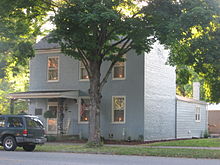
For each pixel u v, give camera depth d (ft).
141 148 69.51
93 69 75.10
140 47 71.31
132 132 93.81
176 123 108.68
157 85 99.96
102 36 71.92
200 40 65.05
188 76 89.86
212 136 130.72
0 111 135.95
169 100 105.91
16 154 59.47
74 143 88.79
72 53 71.61
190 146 77.36
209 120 160.86
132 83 94.84
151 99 96.63
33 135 67.62
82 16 61.46
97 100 75.10
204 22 61.98
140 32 66.69
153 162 48.37
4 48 82.33
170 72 107.34
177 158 54.85
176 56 74.28
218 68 67.51
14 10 72.33
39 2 71.97
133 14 72.54
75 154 60.75
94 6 62.03
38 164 44.93
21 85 134.10
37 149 70.64
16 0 68.80
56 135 97.30
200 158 55.31
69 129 101.19
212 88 80.48
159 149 66.90
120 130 95.20
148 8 68.13
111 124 96.37
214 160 51.78
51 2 72.23
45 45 106.83
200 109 125.80
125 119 94.89
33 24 80.07
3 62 108.99
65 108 102.37
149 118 95.30
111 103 96.78
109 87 97.45
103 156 57.31
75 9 64.18
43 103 105.19
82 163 46.03
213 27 66.69
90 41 67.15
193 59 69.15
